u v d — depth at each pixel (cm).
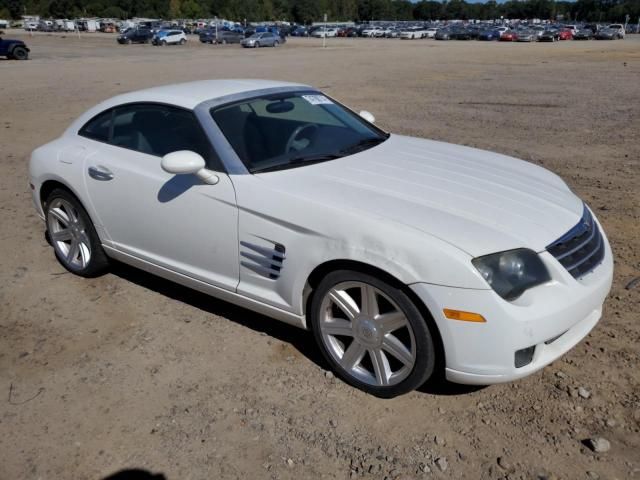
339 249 297
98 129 433
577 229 312
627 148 868
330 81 1970
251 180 339
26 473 271
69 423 302
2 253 509
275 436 290
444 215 296
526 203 322
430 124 1099
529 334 271
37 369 346
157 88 428
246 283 348
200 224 357
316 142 389
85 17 13400
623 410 299
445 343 278
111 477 268
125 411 310
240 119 377
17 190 691
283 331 382
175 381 333
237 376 336
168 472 270
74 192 430
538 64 2778
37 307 417
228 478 266
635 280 430
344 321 317
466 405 308
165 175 373
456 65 2736
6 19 13638
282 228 320
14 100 1478
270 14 14812
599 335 362
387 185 331
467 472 265
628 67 2538
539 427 290
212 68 2606
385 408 308
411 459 274
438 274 272
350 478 264
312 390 323
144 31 5669
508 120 1141
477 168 373
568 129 1034
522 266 278
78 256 461
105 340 375
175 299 426
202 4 14162
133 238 404
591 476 260
